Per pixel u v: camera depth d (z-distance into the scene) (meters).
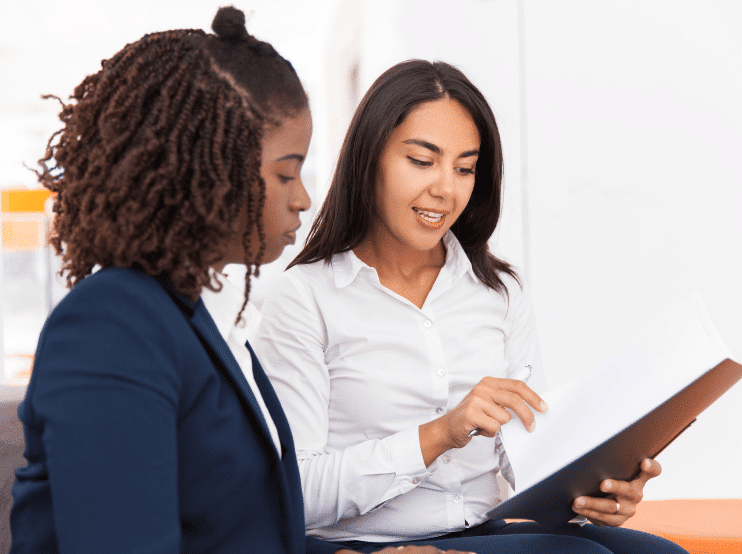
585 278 2.30
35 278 6.62
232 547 0.77
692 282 2.16
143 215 0.68
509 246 2.46
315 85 7.04
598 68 2.26
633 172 2.22
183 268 0.70
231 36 0.80
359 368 1.19
